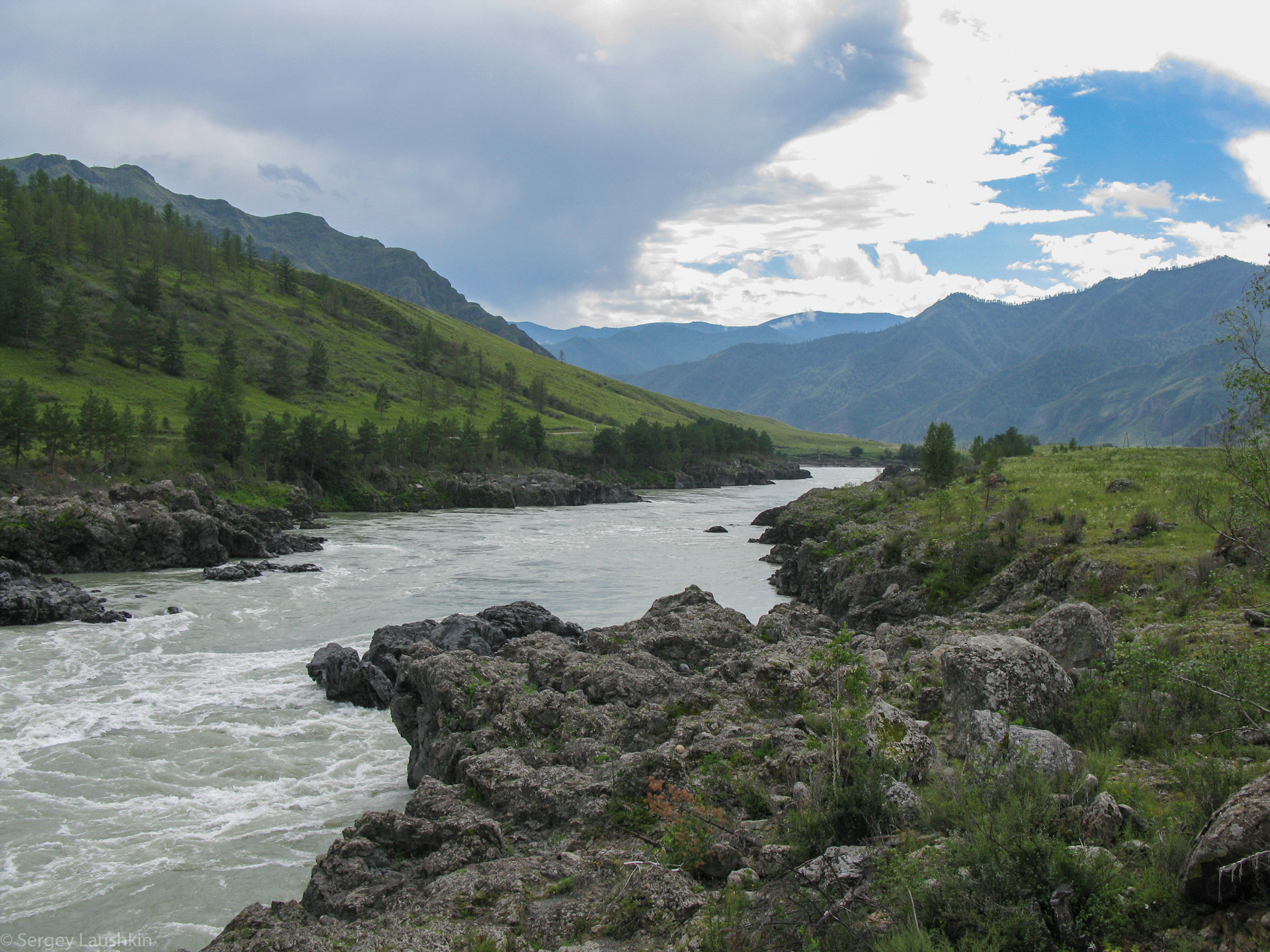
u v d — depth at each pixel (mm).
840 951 7844
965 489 54312
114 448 97000
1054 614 16375
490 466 160750
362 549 75625
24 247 185375
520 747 18109
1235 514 16156
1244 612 18859
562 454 192875
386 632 33406
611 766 16000
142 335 158000
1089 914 7355
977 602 32531
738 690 18766
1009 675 13453
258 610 46625
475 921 10789
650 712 18312
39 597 42188
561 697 19859
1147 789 10453
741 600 50781
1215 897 7074
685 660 25984
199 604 48062
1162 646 16359
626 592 52781
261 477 107938
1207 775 9656
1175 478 41750
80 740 24688
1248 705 12375
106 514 63781
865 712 14641
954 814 9836
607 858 12133
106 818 19109
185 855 17156
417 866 13125
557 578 58438
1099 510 37312
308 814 19391
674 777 14195
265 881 16016
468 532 91312
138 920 14578
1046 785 9758
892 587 38469
